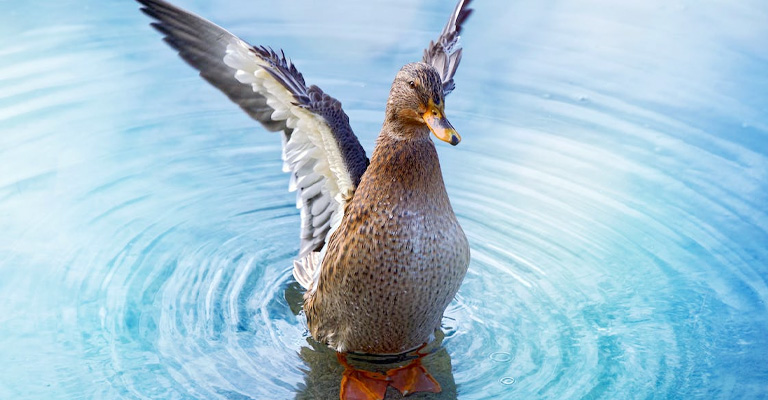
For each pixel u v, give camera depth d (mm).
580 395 1862
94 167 2236
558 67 2488
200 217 2168
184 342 1939
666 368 1904
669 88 2426
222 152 2299
